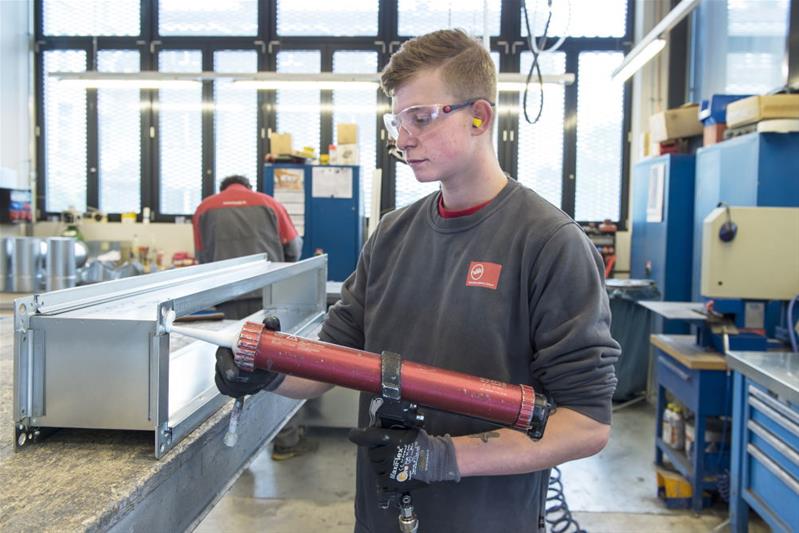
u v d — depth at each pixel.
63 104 5.08
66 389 0.76
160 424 0.74
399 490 0.73
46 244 3.00
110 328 0.75
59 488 0.66
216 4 5.02
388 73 0.86
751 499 1.94
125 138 5.09
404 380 0.71
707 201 3.37
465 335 0.88
